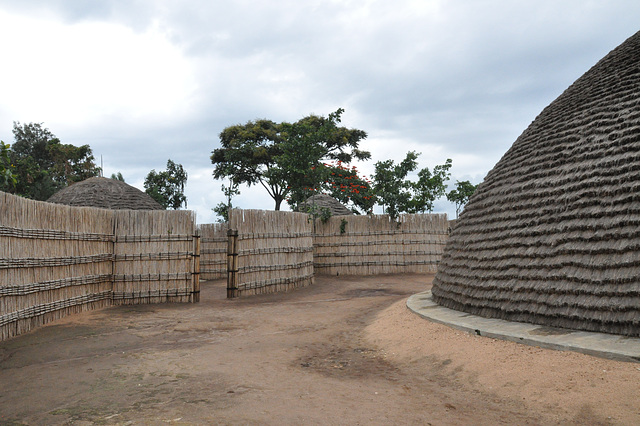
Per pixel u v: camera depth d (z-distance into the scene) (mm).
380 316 9945
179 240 12852
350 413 4543
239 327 9336
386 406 4758
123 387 5387
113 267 12375
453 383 5492
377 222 21234
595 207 6902
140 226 12656
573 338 5785
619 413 4070
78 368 6254
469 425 4227
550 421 4191
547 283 6961
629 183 6641
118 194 21375
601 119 7910
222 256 20141
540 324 6836
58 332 8680
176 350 7336
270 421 4289
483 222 9156
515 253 7805
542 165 8383
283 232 15961
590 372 4852
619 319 5812
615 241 6367
